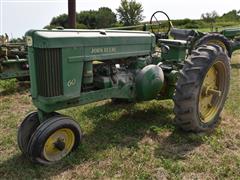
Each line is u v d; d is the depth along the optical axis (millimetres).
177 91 3826
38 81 3240
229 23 24344
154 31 5406
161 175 3166
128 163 3377
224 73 4352
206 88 4148
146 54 4410
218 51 4062
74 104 3561
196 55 3961
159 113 4844
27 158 3486
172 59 4746
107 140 3955
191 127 3963
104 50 3697
